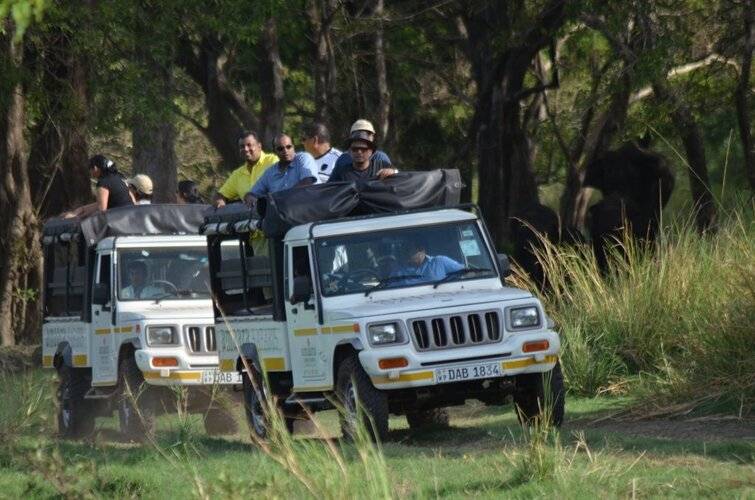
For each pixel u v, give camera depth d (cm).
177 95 11100
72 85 9150
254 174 6078
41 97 9025
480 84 11744
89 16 8581
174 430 5488
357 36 11281
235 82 13075
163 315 5750
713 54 9675
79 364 6234
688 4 9662
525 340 4519
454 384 4541
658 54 8938
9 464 4159
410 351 4438
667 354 6125
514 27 10756
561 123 12762
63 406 6325
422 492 3288
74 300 6406
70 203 9656
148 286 6025
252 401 5156
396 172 5025
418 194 5016
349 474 3112
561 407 4659
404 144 14375
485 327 4512
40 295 9400
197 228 6306
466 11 11631
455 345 4484
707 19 9462
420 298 4631
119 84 9000
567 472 3381
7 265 9250
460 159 12025
